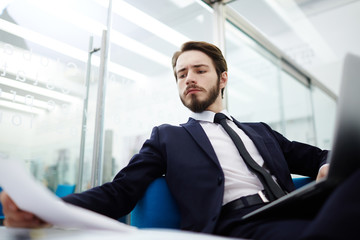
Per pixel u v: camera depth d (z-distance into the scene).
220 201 0.75
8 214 0.48
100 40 2.50
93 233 0.35
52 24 2.23
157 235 0.31
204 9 2.48
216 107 1.13
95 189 0.73
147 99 2.44
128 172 0.84
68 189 2.90
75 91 2.31
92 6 2.35
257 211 0.58
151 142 0.96
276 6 2.69
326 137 3.71
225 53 2.36
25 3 2.11
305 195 0.49
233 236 0.62
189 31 2.57
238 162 0.91
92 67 2.41
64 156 3.55
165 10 2.46
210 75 1.09
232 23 2.60
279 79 3.23
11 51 1.95
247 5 2.60
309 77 3.82
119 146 2.53
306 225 0.49
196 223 0.74
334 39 3.30
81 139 2.29
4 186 0.41
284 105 3.22
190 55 1.11
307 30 3.13
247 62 2.82
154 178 0.89
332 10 2.83
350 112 0.47
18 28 2.03
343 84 0.47
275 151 1.01
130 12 2.42
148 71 2.54
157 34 2.59
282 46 3.34
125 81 2.45
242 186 0.83
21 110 1.96
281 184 0.90
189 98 1.06
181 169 0.85
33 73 2.05
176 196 0.82
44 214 0.43
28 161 1.99
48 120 2.11
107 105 2.30
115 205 0.74
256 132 1.09
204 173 0.83
